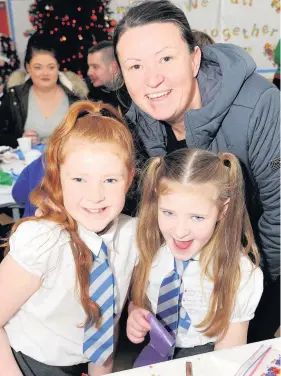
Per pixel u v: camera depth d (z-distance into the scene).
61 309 0.94
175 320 1.03
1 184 1.66
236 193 0.97
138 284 1.06
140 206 1.02
